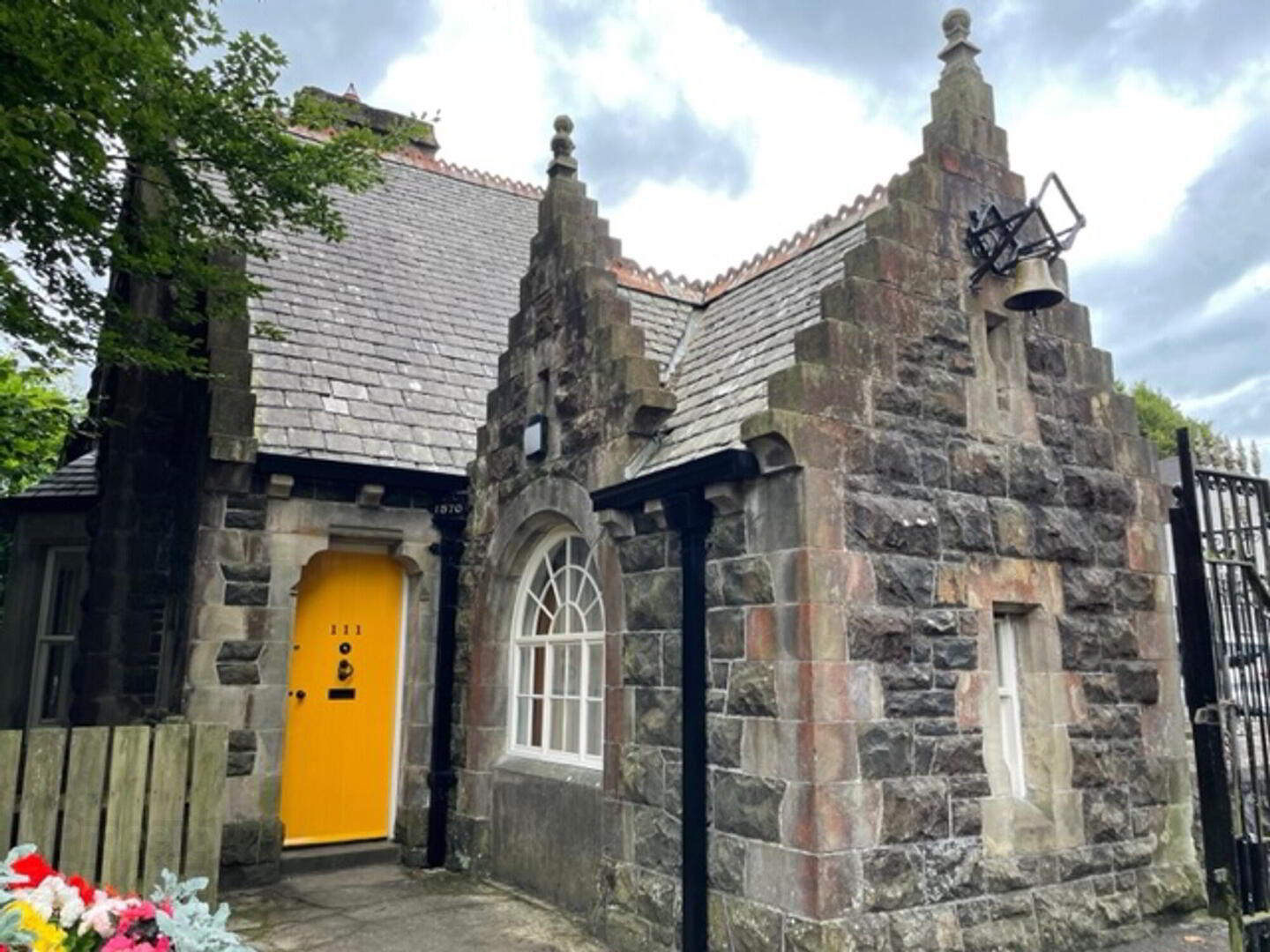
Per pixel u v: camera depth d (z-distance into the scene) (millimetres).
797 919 4668
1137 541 6598
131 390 8992
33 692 9727
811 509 4973
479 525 8336
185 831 4777
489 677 7941
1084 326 6703
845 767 4805
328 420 8625
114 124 5559
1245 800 6004
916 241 5805
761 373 6180
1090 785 5918
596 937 6121
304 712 8383
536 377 7637
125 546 8656
